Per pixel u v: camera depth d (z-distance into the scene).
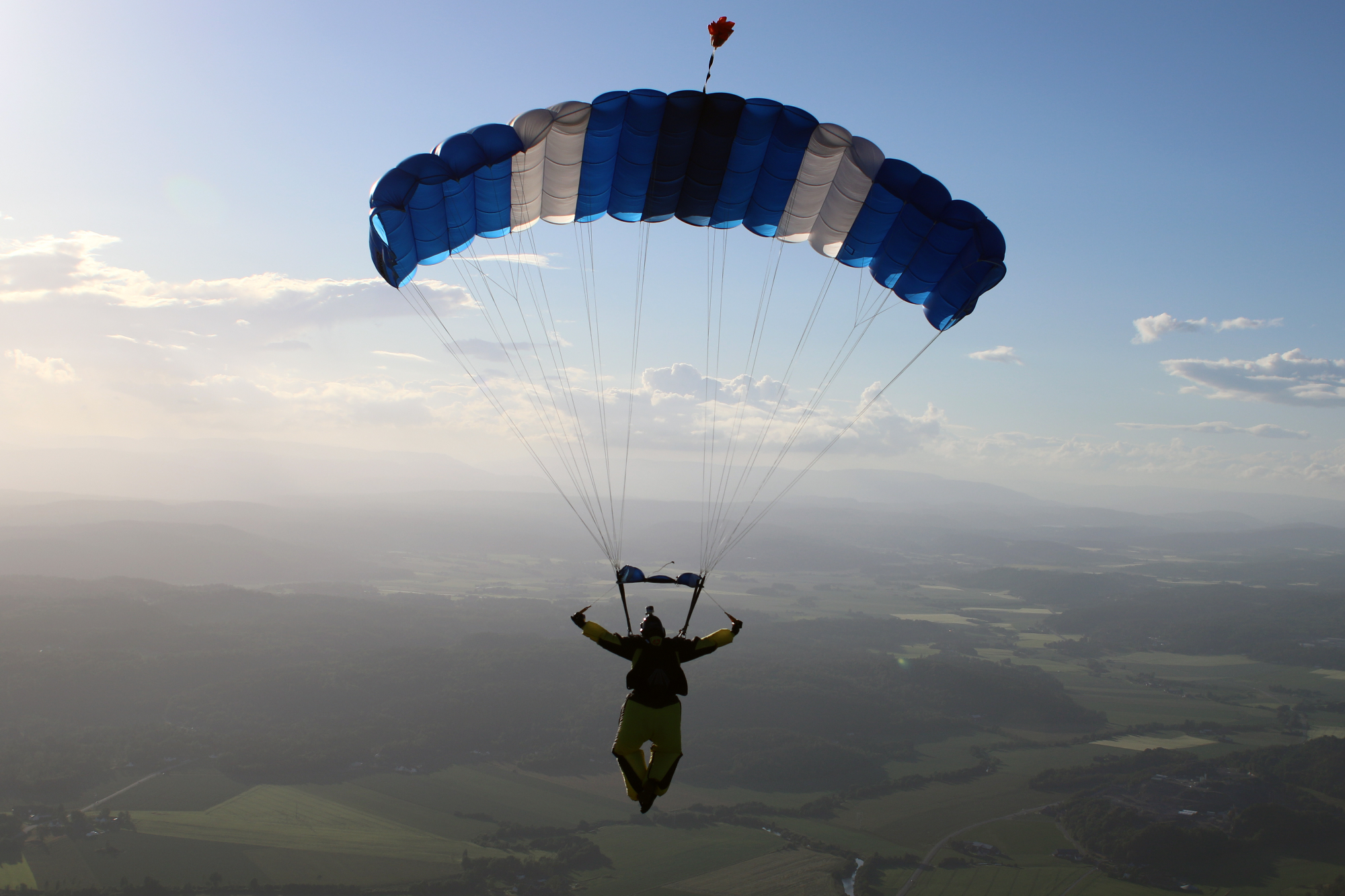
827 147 11.14
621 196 11.74
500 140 10.31
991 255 10.98
